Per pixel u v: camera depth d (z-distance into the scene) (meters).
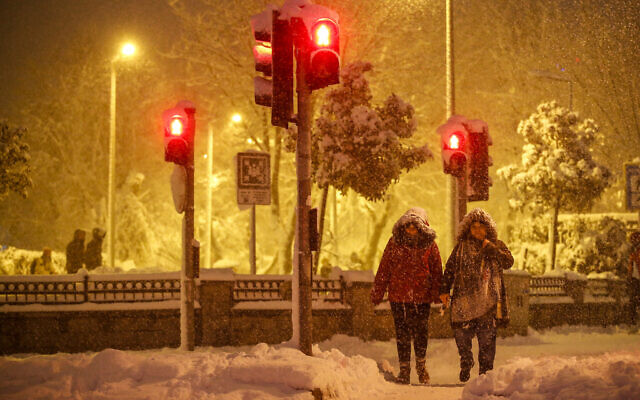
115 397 7.38
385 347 15.99
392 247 11.01
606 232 29.27
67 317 14.83
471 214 10.62
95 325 15.00
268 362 8.16
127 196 49.12
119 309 15.11
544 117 30.14
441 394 9.13
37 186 53.66
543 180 29.25
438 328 17.62
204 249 48.72
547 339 19.02
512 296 19.02
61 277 15.06
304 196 9.95
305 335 9.77
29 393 7.46
